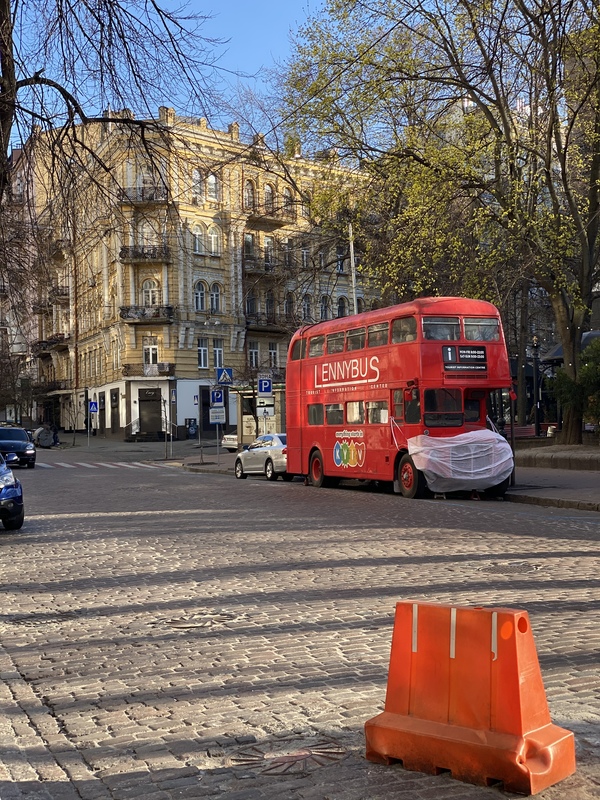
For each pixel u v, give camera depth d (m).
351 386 25.45
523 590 9.57
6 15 10.83
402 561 11.79
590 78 24.94
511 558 11.85
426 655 4.71
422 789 4.36
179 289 61.50
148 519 18.19
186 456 50.50
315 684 6.30
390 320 23.44
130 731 5.51
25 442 42.16
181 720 5.66
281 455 31.17
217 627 8.31
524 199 27.34
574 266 31.45
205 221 60.00
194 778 4.69
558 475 26.48
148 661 7.21
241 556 12.70
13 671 7.09
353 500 22.00
